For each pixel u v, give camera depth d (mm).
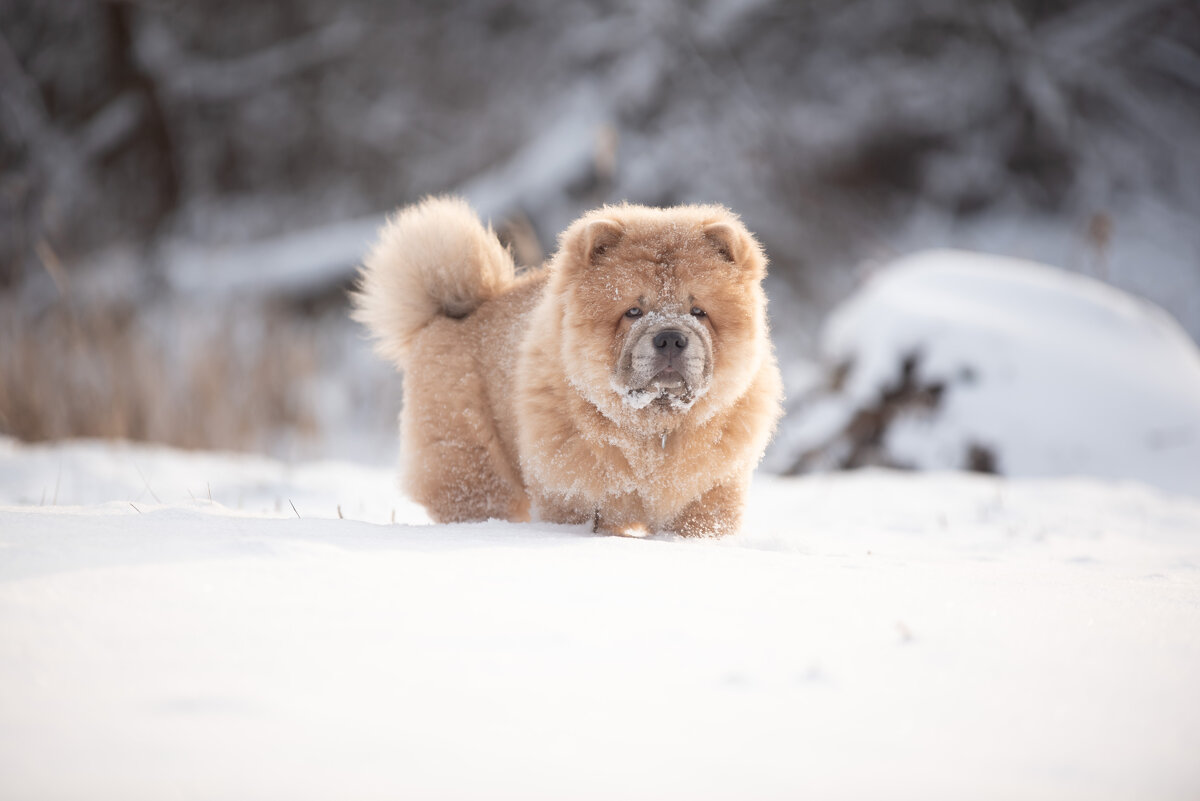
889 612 3934
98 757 2488
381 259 7809
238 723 2697
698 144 27594
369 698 2889
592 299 6344
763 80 30375
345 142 30859
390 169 30672
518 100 30422
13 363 14484
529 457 6508
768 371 6848
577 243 6496
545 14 30531
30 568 3893
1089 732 2834
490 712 2832
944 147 32094
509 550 4805
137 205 28766
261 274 25172
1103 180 31984
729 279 6473
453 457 7062
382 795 2355
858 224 30016
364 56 30766
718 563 4758
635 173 26328
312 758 2521
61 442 14133
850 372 14953
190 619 3455
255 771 2447
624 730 2752
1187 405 13320
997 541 7738
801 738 2740
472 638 3408
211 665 3078
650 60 27109
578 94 27969
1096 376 13445
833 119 31000
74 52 29281
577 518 6539
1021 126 31484
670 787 2443
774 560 4945
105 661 3078
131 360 15359
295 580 3951
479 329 7336
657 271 6320
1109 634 3723
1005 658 3420
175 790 2344
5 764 2441
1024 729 2844
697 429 6391
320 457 16609
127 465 11008
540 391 6438
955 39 31328
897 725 2844
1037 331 14062
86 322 16125
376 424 21062
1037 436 13227
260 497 9742
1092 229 17266
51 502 8828
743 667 3248
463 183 29594
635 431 6355
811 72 31391
